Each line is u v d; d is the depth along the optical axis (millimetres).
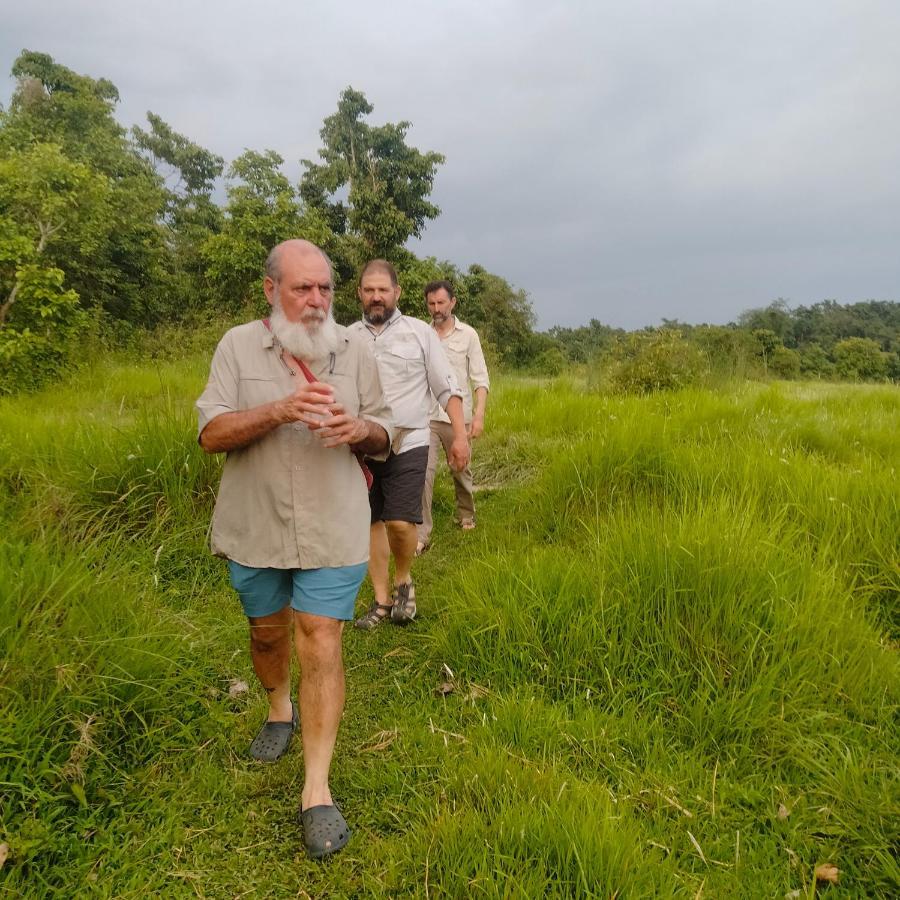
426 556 5129
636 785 2531
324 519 2344
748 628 3041
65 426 5367
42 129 24469
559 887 2000
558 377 14492
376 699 3217
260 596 2500
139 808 2418
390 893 2105
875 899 2061
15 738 2293
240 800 2504
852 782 2428
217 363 2426
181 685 3023
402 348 3916
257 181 24797
